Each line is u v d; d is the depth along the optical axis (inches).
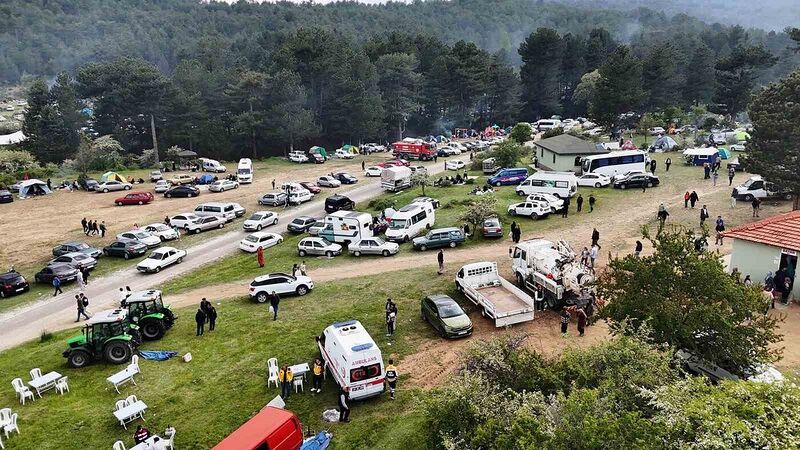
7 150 3720.5
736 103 4202.8
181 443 826.2
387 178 2586.1
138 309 1167.6
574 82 5698.8
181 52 7593.5
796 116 1667.1
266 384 969.5
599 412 561.3
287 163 3698.3
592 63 5674.2
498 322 1106.1
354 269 1547.7
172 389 965.8
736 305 772.0
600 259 1450.5
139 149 4185.5
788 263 1182.3
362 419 861.8
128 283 1595.7
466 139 4623.5
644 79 4284.0
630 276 852.6
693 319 762.2
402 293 1326.3
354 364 883.4
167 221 2129.7
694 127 3897.6
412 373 981.8
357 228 1764.3
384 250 1644.9
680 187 2183.8
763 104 1796.3
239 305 1344.7
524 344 956.0
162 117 4050.2
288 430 764.0
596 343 1013.8
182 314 1301.7
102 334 1071.0
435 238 1649.9
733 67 4165.8
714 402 518.6
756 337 758.5
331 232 1800.0
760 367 771.4
